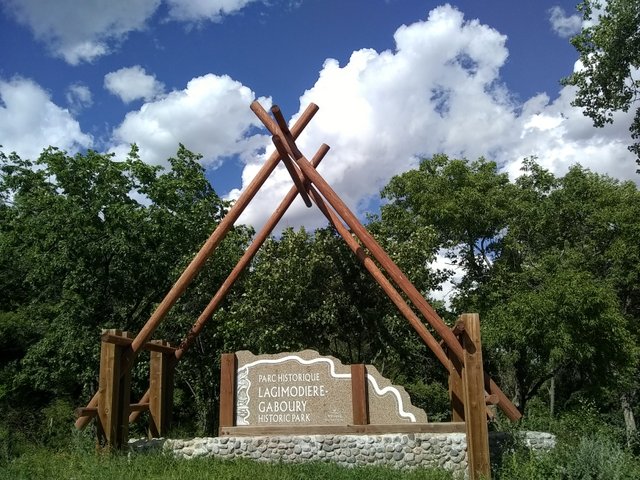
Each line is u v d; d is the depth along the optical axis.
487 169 27.11
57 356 20.73
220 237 12.91
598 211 25.52
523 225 26.34
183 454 11.69
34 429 21.83
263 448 11.74
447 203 25.17
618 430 13.28
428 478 10.10
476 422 10.29
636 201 25.44
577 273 20.48
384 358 19.20
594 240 25.88
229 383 12.59
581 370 23.00
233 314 17.59
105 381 11.60
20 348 26.33
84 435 13.52
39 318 24.66
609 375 20.30
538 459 9.83
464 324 10.68
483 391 10.40
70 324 20.28
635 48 17.64
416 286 18.22
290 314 17.56
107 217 21.02
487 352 22.94
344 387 12.34
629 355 20.16
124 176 22.09
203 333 21.00
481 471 10.09
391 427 11.91
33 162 22.34
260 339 16.94
